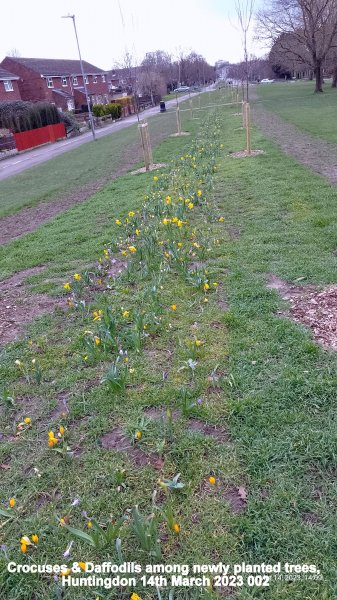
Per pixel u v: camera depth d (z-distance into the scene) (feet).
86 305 15.53
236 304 14.14
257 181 29.99
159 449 8.85
